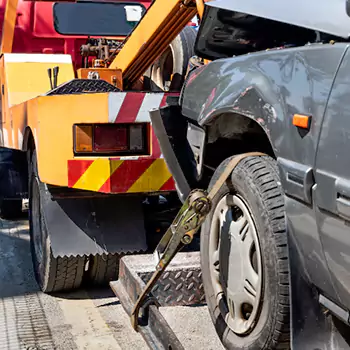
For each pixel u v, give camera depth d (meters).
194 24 5.52
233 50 2.98
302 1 2.10
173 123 2.98
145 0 6.64
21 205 6.98
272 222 2.11
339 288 1.79
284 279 2.05
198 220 2.44
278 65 2.06
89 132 3.54
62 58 5.83
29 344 3.56
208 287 2.65
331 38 2.03
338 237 1.74
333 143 1.75
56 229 3.95
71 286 4.33
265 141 2.56
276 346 2.12
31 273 4.98
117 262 4.24
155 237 4.32
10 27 6.12
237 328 2.36
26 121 4.42
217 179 2.48
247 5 2.31
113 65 5.32
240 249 2.33
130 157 3.50
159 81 5.86
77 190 3.89
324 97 1.80
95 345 3.55
